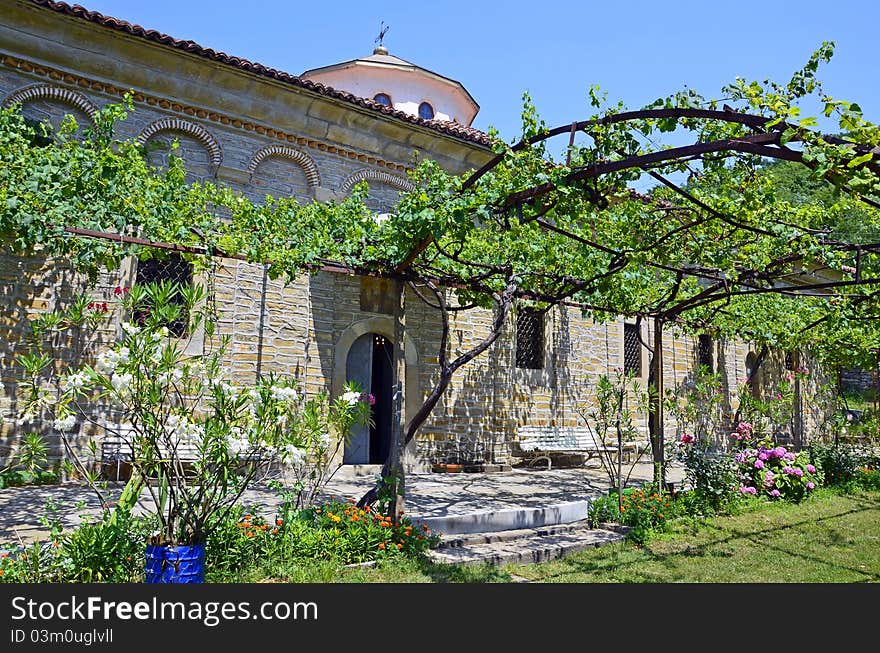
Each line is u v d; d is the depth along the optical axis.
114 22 8.37
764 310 11.43
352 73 15.34
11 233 5.52
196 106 9.38
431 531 6.36
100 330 8.45
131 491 5.09
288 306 9.99
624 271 7.66
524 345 12.63
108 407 8.49
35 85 8.31
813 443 12.27
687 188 5.82
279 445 4.63
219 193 7.23
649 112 4.17
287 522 5.48
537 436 12.12
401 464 6.20
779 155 3.60
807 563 6.37
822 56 4.14
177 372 4.43
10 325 8.05
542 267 7.63
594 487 9.73
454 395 11.45
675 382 14.94
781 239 6.01
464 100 16.45
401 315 6.36
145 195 5.96
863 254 6.59
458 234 5.11
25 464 7.70
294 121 10.13
